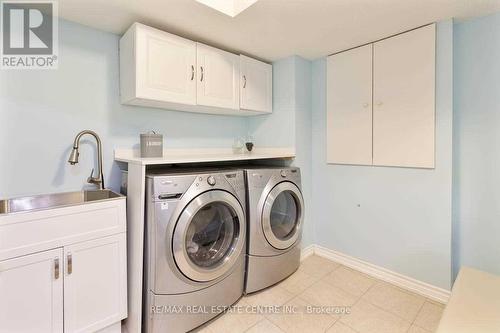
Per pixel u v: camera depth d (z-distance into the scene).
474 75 1.75
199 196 1.55
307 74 2.50
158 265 1.42
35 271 1.20
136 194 1.51
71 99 1.67
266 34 1.91
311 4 1.51
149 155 1.86
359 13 1.63
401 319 1.67
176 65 1.77
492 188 1.70
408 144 1.93
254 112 2.44
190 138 2.30
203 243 1.74
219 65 2.03
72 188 1.68
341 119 2.33
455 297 1.16
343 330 1.58
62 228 1.27
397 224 2.05
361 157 2.21
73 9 1.53
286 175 2.13
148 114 2.02
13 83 1.49
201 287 1.59
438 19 1.73
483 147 1.73
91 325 1.37
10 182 1.48
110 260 1.44
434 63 1.79
